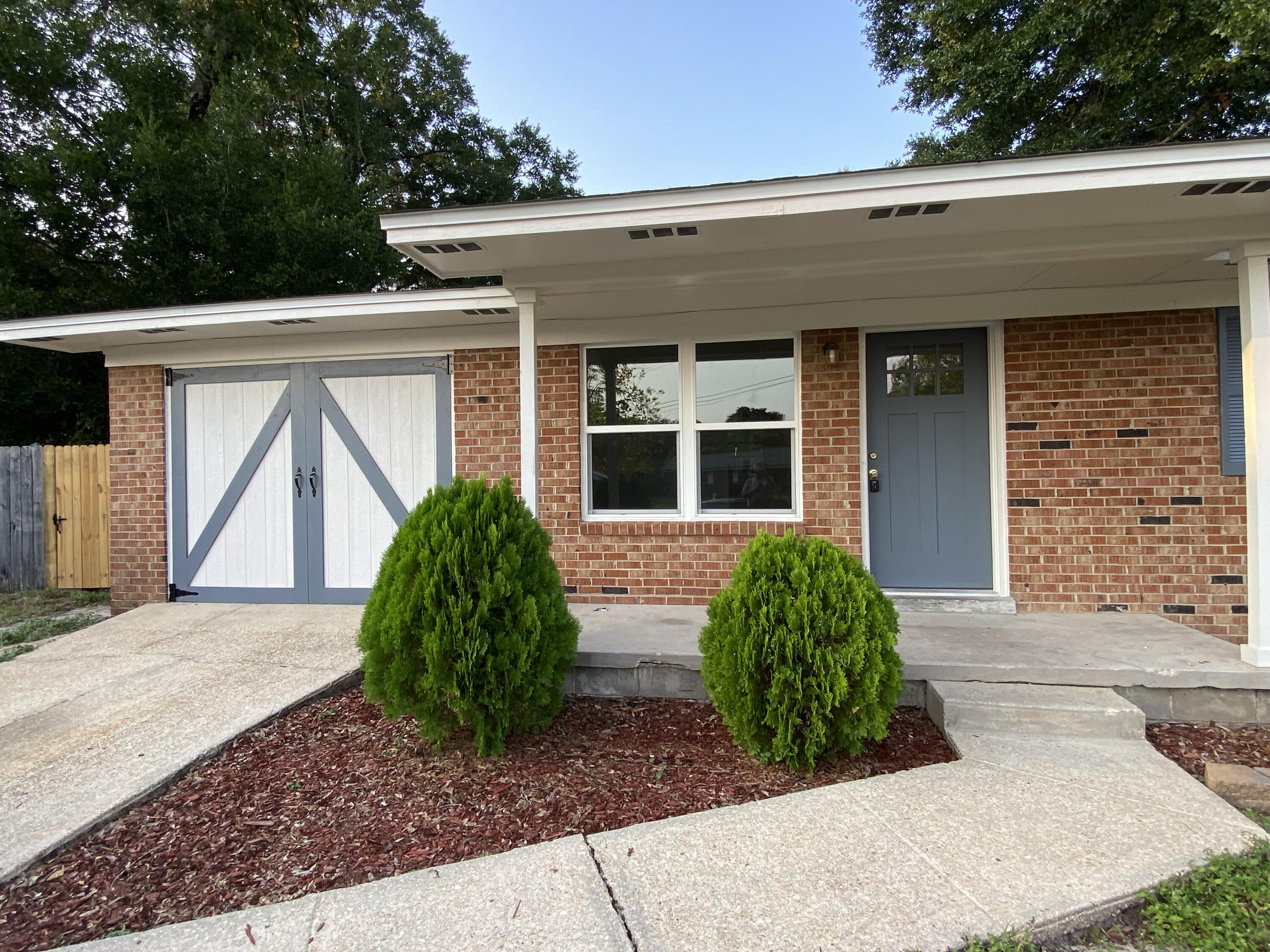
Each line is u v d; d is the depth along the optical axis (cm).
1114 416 497
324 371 622
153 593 643
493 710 311
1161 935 196
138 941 198
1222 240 374
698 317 547
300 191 1211
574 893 214
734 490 557
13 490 811
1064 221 376
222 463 638
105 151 1069
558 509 570
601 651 412
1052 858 228
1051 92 990
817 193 346
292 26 1370
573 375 569
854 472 528
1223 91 923
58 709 382
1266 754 324
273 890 229
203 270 1073
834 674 294
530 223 371
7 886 237
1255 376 368
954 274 444
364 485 616
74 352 671
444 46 1814
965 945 188
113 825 274
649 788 295
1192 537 488
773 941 190
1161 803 266
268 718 369
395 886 221
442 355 604
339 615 578
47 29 1064
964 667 371
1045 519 507
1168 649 401
